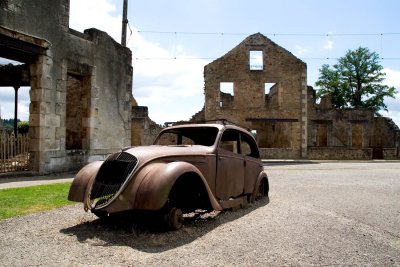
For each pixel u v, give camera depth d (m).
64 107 12.59
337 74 48.78
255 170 7.74
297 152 28.12
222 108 28.06
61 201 7.23
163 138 7.11
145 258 4.00
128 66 16.36
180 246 4.47
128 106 16.30
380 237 5.10
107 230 5.19
